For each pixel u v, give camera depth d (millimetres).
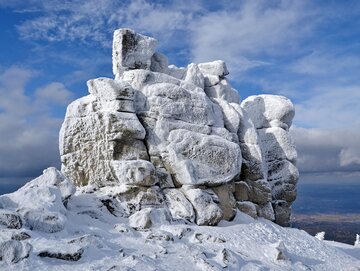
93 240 13844
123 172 20391
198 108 23922
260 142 28156
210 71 29344
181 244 15891
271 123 31203
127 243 15273
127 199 20047
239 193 24750
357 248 28500
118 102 21438
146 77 23531
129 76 23516
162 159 22156
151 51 25219
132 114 21781
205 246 16859
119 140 21391
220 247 17125
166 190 21469
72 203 18328
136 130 21344
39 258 11977
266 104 31453
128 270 12102
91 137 21812
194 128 23328
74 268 12000
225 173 23062
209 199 21344
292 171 29906
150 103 22812
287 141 30422
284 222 29422
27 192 15602
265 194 25859
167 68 26938
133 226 17422
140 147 21891
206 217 20703
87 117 22031
